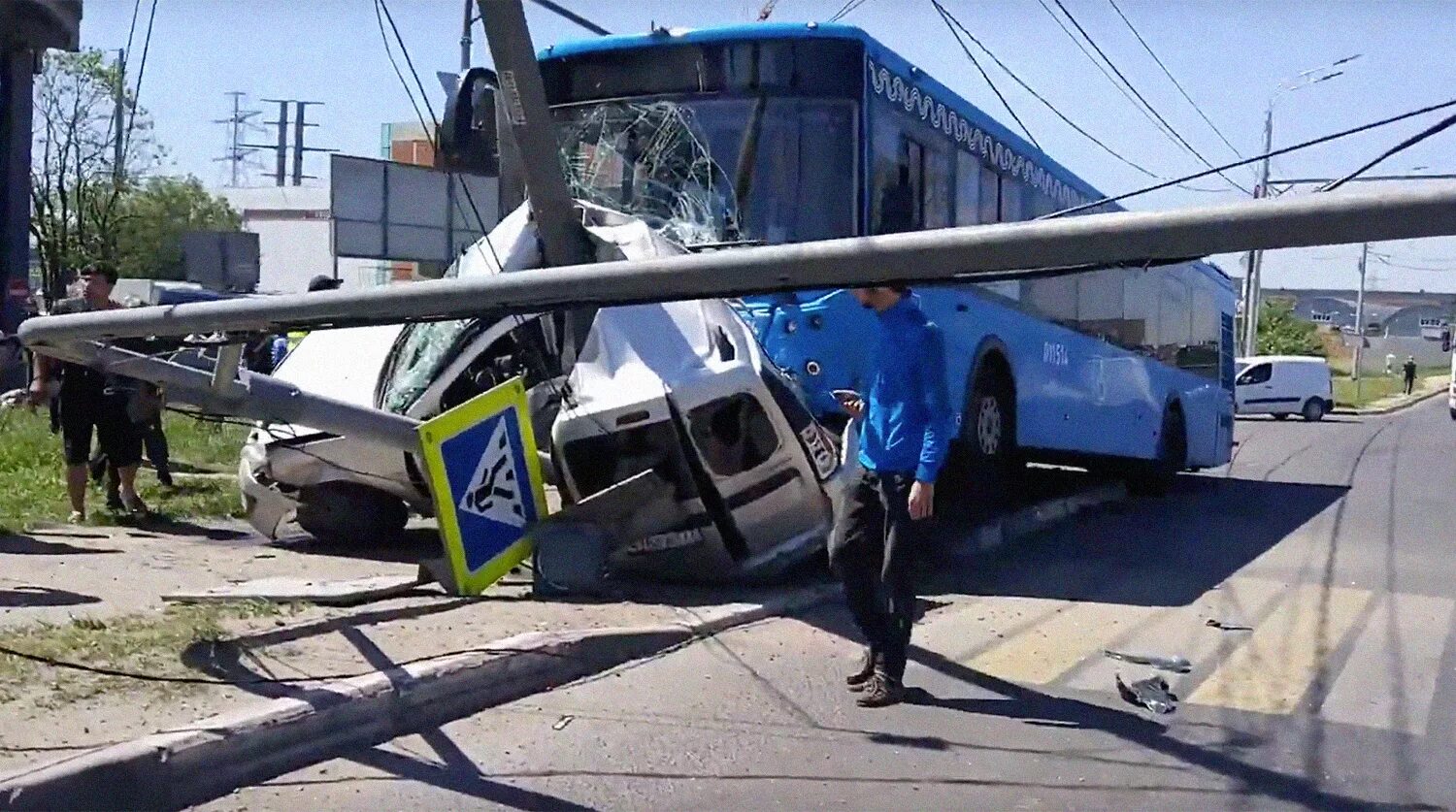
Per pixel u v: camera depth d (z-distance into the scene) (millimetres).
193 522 11367
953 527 12352
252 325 6328
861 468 6820
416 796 5449
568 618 7703
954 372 11469
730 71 10547
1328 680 7562
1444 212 3709
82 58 33656
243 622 7180
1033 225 4383
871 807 5520
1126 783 5867
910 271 4625
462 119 9570
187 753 5266
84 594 7922
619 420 8531
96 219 35281
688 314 8898
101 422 10992
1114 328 16422
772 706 6773
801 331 9781
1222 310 22156
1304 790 5824
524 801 5453
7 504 11281
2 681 5941
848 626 8281
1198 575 10891
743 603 8422
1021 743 6355
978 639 8336
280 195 63688
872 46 10508
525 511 8367
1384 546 12828
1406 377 63344
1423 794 5789
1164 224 4125
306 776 5590
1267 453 27547
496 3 8148
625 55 10773
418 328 9266
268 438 9641
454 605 7875
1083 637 8438
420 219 19219
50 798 4812
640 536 8836
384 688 6113
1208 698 7168
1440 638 8633
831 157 10312
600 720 6465
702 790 5664
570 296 5406
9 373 16125
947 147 11984
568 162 10828
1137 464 18078
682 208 10547
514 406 8297
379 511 10266
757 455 8773
